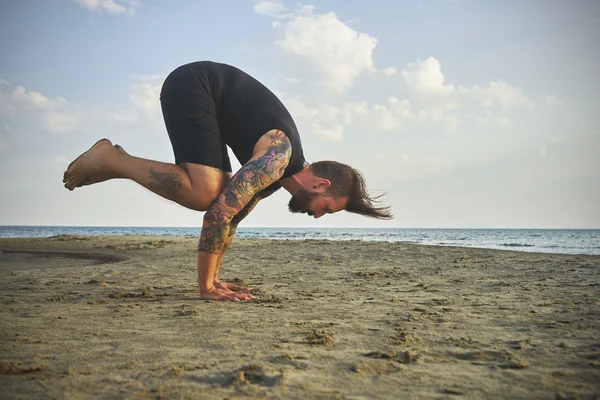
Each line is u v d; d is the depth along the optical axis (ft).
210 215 11.76
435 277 19.17
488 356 6.79
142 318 9.89
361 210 12.19
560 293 13.91
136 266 25.86
